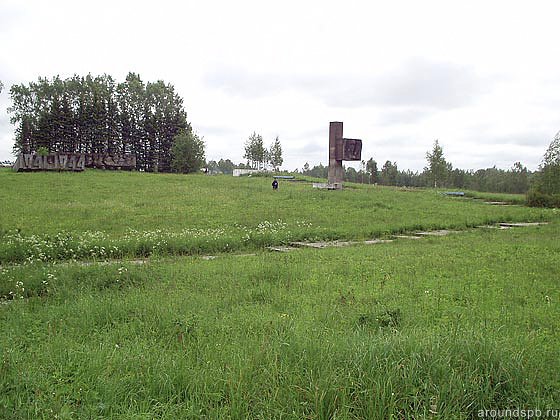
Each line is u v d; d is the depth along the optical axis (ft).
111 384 14.74
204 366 16.24
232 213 76.23
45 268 34.30
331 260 40.63
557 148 107.55
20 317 22.94
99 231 57.88
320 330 19.71
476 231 64.54
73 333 20.72
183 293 28.12
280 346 17.26
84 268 35.06
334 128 121.80
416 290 28.86
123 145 244.83
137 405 13.88
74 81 250.98
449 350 16.16
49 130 231.09
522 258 40.65
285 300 26.66
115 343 19.25
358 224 67.72
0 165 223.51
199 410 13.46
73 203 84.58
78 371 15.71
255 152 260.83
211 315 23.06
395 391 14.01
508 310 24.22
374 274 34.04
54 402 13.66
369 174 284.82
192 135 227.61
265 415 13.43
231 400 13.87
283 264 38.32
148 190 109.50
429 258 40.68
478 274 33.65
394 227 64.39
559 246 47.24
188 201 90.68
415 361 15.28
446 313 23.70
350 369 15.26
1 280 31.07
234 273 34.63
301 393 14.10
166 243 48.88
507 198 114.83
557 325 21.83
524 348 17.04
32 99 250.37
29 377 15.11
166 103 254.27
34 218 67.10
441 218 75.20
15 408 13.41
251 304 25.94
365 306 24.76
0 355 16.98
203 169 246.68
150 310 23.71
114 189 109.50
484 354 16.10
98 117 233.14
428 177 195.72
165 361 16.52
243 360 16.12
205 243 50.57
